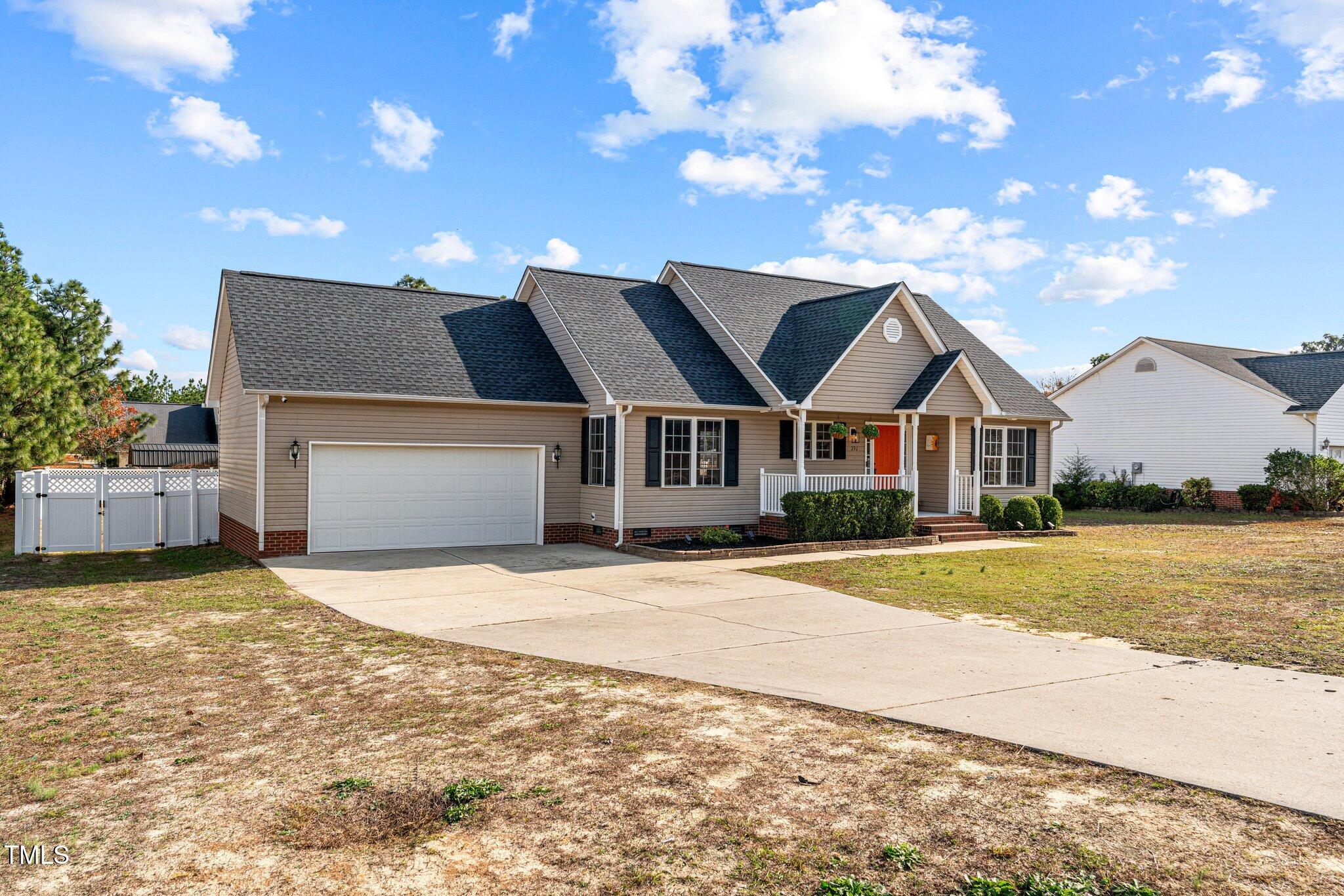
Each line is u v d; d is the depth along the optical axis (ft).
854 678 26.55
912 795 17.38
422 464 61.36
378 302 68.28
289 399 56.34
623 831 16.05
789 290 81.51
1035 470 83.25
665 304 76.13
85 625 35.88
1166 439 115.55
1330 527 84.23
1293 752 19.44
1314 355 114.32
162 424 160.97
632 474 61.62
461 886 14.19
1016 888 13.73
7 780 19.12
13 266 101.19
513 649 30.94
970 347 87.30
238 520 62.59
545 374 67.05
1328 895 13.26
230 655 30.45
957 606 39.32
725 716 22.70
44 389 76.64
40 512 62.03
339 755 20.35
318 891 14.06
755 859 14.87
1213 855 14.62
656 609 38.86
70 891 14.12
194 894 14.01
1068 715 22.40
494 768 19.29
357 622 36.09
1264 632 33.06
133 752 20.80
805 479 65.10
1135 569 51.52
